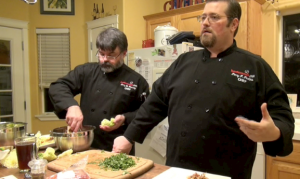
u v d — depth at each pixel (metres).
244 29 2.29
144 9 3.10
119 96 1.61
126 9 2.87
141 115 1.32
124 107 1.63
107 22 2.99
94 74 1.70
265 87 1.06
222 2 1.11
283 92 1.05
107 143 1.57
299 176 1.89
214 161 1.08
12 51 3.14
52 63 3.35
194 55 1.29
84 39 3.31
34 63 3.31
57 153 1.25
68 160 1.10
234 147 1.07
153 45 2.70
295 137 1.89
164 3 3.22
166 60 2.18
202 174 0.97
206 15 1.14
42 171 0.90
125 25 2.86
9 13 3.08
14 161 1.08
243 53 1.15
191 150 1.12
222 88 1.10
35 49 3.31
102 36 1.55
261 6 2.47
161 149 2.12
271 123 0.86
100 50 1.56
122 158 1.08
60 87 1.60
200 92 1.15
